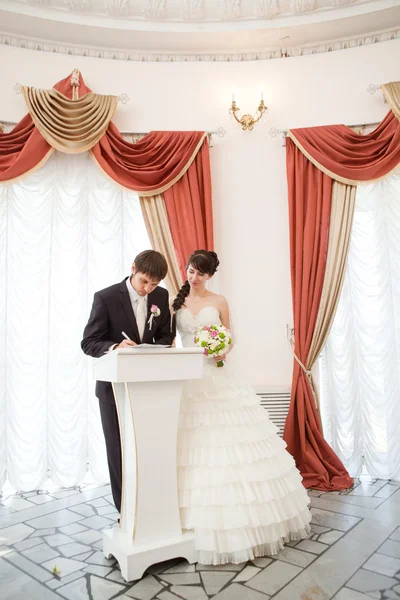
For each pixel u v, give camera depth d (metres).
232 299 4.60
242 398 2.77
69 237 4.43
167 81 4.83
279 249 4.66
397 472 4.18
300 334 4.34
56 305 4.32
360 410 4.33
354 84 4.71
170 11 4.54
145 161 4.57
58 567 2.43
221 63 4.89
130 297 2.95
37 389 4.22
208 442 2.52
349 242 4.43
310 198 4.53
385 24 4.60
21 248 4.30
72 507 3.51
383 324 4.38
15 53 4.54
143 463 2.33
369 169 4.39
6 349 4.16
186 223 4.52
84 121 4.43
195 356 2.44
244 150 4.79
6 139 4.30
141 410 2.34
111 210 4.54
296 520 2.69
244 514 2.38
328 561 2.43
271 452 2.61
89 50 4.77
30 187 4.41
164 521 2.37
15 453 4.06
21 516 3.30
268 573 2.30
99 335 2.89
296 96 4.80
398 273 4.41
